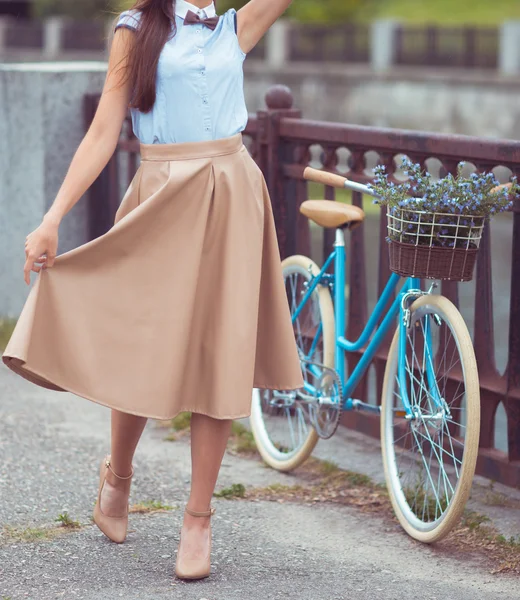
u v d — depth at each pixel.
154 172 3.81
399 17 40.19
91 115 8.10
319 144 6.02
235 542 4.34
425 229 4.12
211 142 3.79
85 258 3.73
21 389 6.84
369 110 32.16
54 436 5.82
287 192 6.32
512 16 38.41
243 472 5.42
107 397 3.71
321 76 33.00
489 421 5.23
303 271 5.60
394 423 4.93
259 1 3.94
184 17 3.78
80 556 4.09
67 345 3.71
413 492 4.73
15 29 41.03
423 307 4.54
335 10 40.97
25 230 8.23
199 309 3.84
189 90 3.75
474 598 3.80
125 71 3.76
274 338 4.06
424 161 5.32
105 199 8.10
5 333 7.98
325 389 5.17
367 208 20.38
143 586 3.81
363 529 4.61
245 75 34.31
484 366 5.24
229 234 3.80
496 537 4.43
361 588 3.87
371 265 14.99
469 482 4.17
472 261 4.18
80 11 46.69
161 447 5.73
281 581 3.91
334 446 5.84
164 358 3.74
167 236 3.75
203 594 3.75
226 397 3.78
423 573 4.07
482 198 4.04
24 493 4.85
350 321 6.04
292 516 4.73
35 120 8.02
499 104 29.23
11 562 4.02
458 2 40.69
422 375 4.57
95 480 5.09
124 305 3.75
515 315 5.02
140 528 4.43
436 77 30.47
